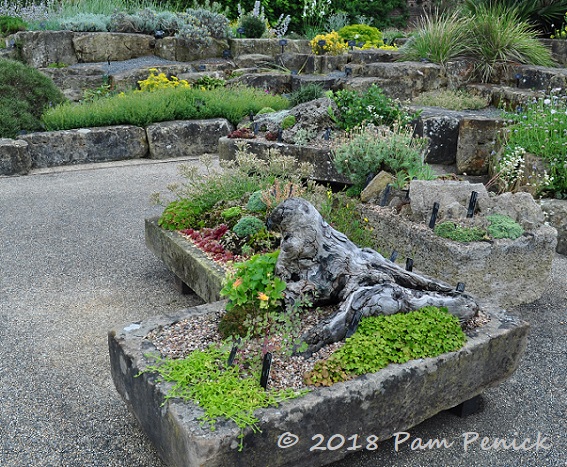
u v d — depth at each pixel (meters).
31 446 3.15
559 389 3.73
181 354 3.13
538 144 6.61
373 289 3.35
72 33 13.49
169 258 5.06
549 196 6.40
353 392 2.81
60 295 5.00
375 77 11.27
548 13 12.54
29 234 6.41
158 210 7.21
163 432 2.76
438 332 3.19
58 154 9.30
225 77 13.37
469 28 11.24
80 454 3.09
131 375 3.05
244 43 14.64
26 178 8.69
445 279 4.57
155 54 14.37
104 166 9.38
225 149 8.09
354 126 7.60
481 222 4.78
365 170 5.79
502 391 3.71
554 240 4.76
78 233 6.45
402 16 21.69
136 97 10.52
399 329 3.17
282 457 2.70
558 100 8.65
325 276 3.47
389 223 5.06
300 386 2.86
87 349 4.14
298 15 19.70
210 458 2.47
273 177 5.70
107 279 5.34
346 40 15.99
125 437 3.23
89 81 12.52
